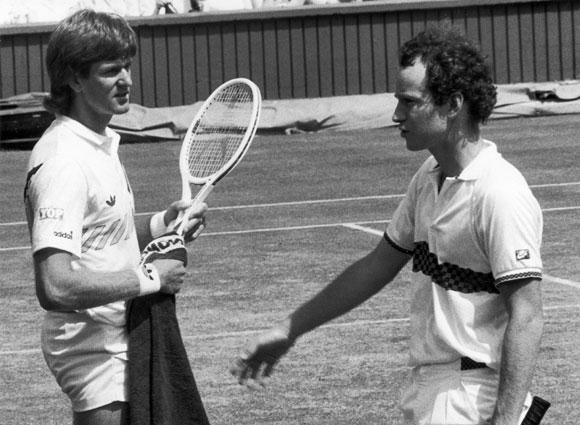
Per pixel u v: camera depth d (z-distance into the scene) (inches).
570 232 1090.1
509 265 339.3
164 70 2156.7
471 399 348.5
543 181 1414.9
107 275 392.5
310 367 690.2
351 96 2090.3
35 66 2122.3
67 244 388.2
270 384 661.3
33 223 393.1
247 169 1640.0
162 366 401.1
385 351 716.0
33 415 625.9
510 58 2181.3
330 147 1829.5
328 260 1015.6
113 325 404.5
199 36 2160.4
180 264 406.3
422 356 359.3
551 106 2078.0
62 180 390.6
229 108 487.2
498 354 350.0
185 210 451.2
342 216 1248.2
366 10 2165.4
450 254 351.3
